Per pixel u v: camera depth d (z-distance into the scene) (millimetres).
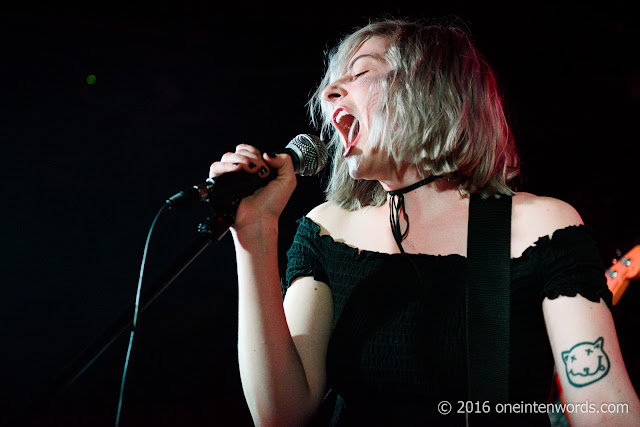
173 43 5453
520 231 1280
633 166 4270
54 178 6188
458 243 1324
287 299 1473
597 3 4184
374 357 1286
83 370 1119
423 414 1246
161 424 4676
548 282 1216
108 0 5070
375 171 1415
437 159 1359
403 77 1384
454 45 1439
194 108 5875
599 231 4125
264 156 1312
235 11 5031
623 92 4430
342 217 1528
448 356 1240
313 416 1400
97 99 5898
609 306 1182
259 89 5688
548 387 1249
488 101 1429
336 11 4840
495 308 1232
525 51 4406
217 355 5594
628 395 1104
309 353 1399
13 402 5301
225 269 5922
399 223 1395
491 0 4160
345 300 1380
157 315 5715
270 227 1339
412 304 1291
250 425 4758
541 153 4402
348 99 1450
